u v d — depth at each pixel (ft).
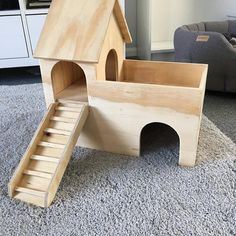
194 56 4.78
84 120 3.21
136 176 3.06
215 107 4.65
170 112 2.92
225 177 3.00
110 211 2.64
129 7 6.71
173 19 6.46
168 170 3.13
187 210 2.61
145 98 2.95
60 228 2.50
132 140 3.28
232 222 2.48
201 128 3.93
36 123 4.18
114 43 3.47
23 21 5.15
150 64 3.83
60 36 3.11
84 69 3.05
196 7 6.40
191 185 2.90
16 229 2.51
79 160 3.35
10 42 5.30
